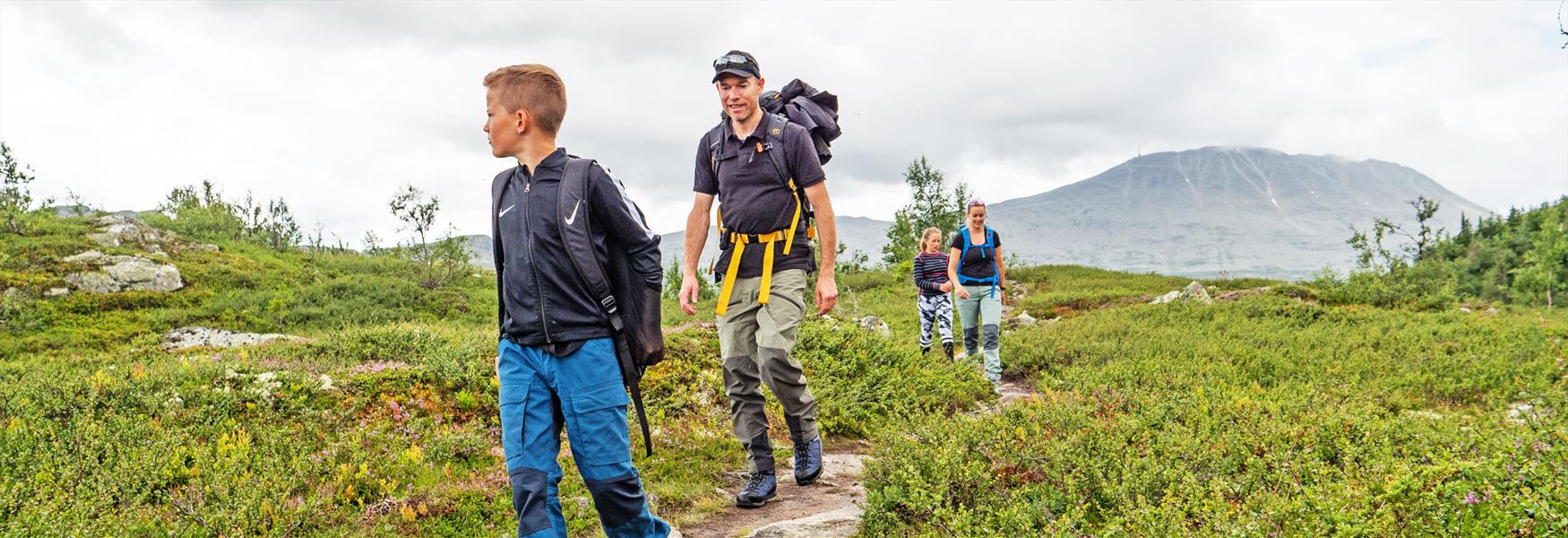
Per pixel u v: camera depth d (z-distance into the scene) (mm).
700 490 5137
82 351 19969
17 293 24078
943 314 10820
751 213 4684
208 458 5273
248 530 4344
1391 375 9086
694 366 8586
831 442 6949
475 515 4730
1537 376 7852
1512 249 75938
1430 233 37625
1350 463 4348
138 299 26156
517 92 3088
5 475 4934
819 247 4984
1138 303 21938
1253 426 5316
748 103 4586
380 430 6465
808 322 10070
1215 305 17328
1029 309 23422
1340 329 13227
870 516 4242
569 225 2986
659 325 3170
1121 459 4617
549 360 3016
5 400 6566
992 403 8727
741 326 4836
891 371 8711
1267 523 3348
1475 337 11500
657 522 3350
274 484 4766
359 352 10047
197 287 28609
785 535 4180
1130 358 10828
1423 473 3742
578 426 3029
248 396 6762
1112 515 4023
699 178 4969
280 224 42656
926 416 6996
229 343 19109
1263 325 14086
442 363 7883
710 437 6457
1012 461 4762
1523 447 4035
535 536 2836
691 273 4906
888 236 39625
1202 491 3916
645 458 5832
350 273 35344
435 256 32938
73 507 4336
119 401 6566
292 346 10523
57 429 5789
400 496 5086
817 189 4664
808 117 4902
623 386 3123
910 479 4340
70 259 28156
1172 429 5371
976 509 4160
